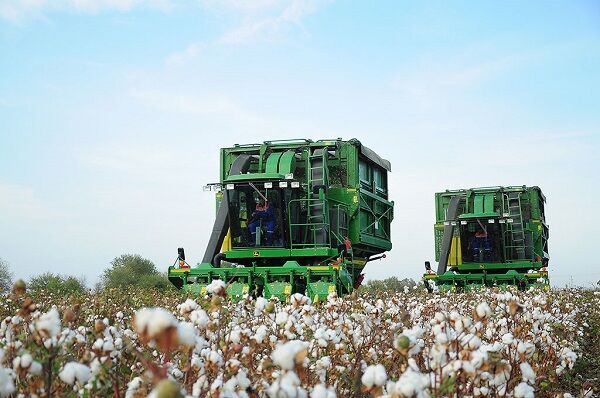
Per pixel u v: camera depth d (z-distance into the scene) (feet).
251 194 52.70
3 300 29.32
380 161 68.03
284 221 52.11
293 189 53.11
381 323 19.30
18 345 12.45
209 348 13.21
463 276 84.64
